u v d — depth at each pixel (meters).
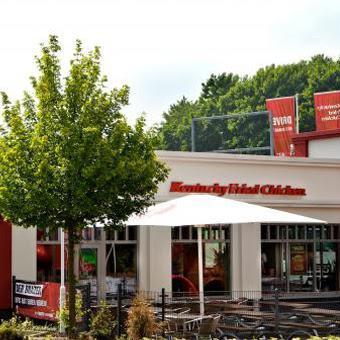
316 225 33.03
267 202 31.64
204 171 30.41
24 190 18.36
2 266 25.77
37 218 18.69
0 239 25.95
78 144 18.08
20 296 23.94
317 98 54.19
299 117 98.50
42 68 18.66
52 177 18.16
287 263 32.25
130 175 18.72
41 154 18.23
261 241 31.69
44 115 18.44
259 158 31.56
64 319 19.59
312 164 32.88
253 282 31.09
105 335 19.00
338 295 33.12
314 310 21.86
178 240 30.02
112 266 28.84
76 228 19.02
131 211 19.36
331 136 38.53
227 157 30.81
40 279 27.23
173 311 21.86
